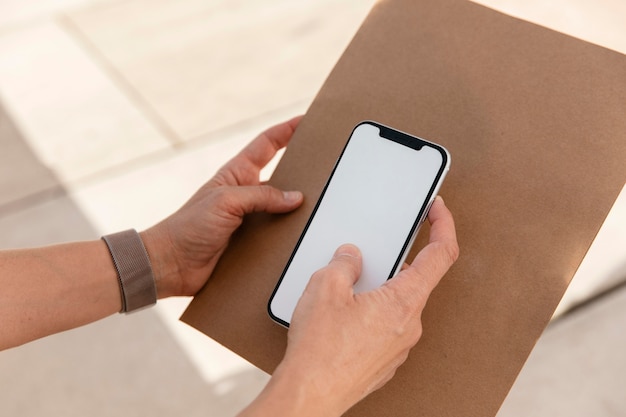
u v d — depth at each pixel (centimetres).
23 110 199
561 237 69
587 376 140
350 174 74
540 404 138
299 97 192
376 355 59
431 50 80
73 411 148
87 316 77
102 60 210
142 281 79
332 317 58
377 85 81
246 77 199
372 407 69
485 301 69
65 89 203
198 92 197
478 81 77
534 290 68
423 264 64
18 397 151
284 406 53
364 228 72
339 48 204
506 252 70
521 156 72
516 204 71
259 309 77
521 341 67
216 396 147
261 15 218
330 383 56
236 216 79
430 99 78
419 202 71
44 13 229
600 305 148
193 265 82
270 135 90
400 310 61
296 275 73
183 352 154
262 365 75
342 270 62
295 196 79
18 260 74
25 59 213
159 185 178
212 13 221
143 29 218
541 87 74
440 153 71
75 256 77
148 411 147
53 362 155
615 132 70
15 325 71
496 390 67
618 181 68
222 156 182
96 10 227
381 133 74
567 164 70
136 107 196
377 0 85
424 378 69
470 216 72
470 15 80
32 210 178
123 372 152
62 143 191
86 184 181
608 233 156
